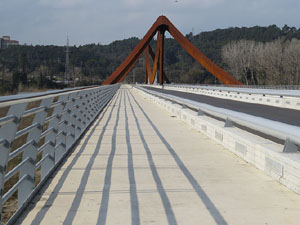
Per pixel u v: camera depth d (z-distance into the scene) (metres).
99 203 5.47
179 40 75.62
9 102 4.50
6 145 4.51
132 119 18.61
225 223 4.65
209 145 10.59
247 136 8.68
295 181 5.92
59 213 5.05
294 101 25.00
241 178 6.84
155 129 14.45
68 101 9.61
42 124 6.28
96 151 9.77
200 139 11.77
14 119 4.63
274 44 99.94
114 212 5.09
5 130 4.55
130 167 7.82
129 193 5.96
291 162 6.04
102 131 13.99
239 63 110.75
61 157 8.45
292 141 6.48
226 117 10.45
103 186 6.37
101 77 192.75
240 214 4.97
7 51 191.38
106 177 6.98
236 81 70.94
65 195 5.87
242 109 23.39
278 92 27.39
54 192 6.04
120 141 11.49
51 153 7.45
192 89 60.16
